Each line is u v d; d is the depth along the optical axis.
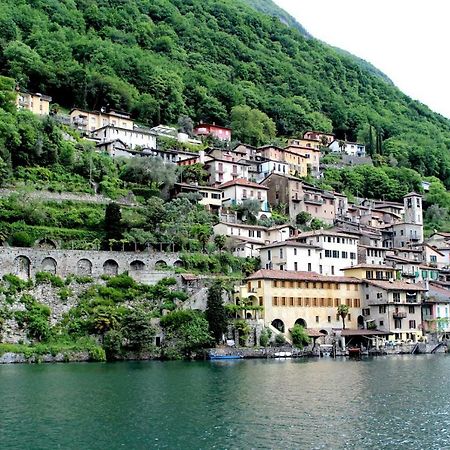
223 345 131.12
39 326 121.56
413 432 60.41
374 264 172.12
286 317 146.75
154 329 126.56
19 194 154.38
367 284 158.88
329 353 142.12
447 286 189.00
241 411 69.50
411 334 158.38
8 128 172.38
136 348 124.81
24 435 59.06
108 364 115.38
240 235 174.38
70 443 56.50
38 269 131.62
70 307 129.12
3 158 166.88
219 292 132.88
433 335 162.12
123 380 91.50
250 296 145.25
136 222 158.25
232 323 134.62
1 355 114.06
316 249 167.50
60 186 169.25
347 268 167.00
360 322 158.75
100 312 126.94
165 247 155.75
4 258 128.25
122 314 128.25
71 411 69.12
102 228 158.00
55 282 130.12
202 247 161.50
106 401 74.81
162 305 134.12
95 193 174.00
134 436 58.81
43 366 110.31
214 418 66.06
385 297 155.75
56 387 84.31
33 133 178.88
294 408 71.44
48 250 133.50
